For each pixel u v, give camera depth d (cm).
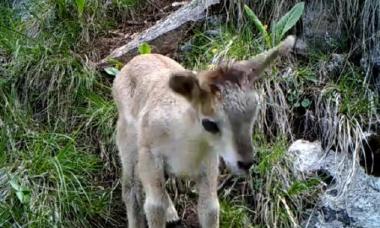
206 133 237
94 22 343
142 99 266
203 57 317
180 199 294
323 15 319
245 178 293
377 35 309
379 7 308
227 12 330
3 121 312
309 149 297
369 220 278
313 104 305
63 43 330
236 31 327
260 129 301
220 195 290
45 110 319
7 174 293
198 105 238
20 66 323
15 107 317
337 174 289
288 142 302
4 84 322
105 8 348
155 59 277
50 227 283
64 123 314
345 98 303
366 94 305
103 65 325
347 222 280
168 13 352
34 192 289
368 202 282
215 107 233
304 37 321
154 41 327
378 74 307
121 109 277
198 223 288
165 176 271
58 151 303
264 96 304
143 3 355
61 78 318
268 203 287
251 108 231
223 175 295
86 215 290
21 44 330
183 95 238
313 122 302
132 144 272
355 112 300
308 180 290
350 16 316
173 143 253
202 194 260
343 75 311
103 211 292
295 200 287
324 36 319
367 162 294
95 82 321
